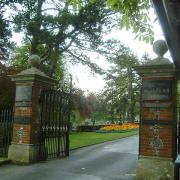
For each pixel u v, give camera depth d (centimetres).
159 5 162
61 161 1277
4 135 1313
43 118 1304
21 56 2930
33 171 1058
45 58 2369
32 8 2167
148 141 962
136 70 994
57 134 1387
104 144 2119
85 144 2033
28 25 2039
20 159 1218
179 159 269
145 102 982
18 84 1298
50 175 996
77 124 4475
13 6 2183
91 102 4606
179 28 168
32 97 1259
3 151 1302
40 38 2091
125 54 2416
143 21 575
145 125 973
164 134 946
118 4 556
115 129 4150
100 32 2191
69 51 2359
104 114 6812
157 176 927
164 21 169
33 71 1266
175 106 962
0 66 1905
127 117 7150
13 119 1292
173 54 200
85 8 2044
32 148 1231
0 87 1812
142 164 952
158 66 955
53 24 2069
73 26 2147
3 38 2175
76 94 3966
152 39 593
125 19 576
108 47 2323
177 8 155
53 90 1359
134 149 1786
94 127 4450
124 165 1203
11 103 1794
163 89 960
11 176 974
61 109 1416
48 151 1369
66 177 970
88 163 1241
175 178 260
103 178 961
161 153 941
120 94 6631
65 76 3719
